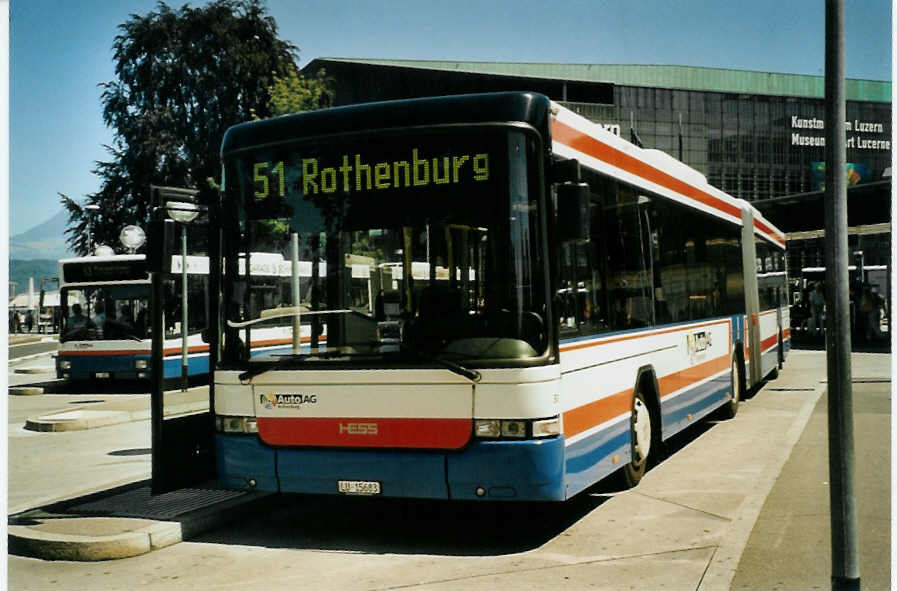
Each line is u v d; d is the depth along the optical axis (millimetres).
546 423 6277
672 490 8523
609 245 8016
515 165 6473
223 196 7207
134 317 20500
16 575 6336
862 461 9727
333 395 6645
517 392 6234
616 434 7891
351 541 7055
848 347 4809
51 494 9477
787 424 12734
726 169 82750
